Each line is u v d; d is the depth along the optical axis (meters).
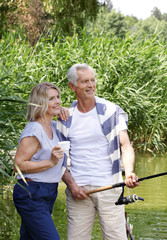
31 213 3.69
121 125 4.05
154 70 12.45
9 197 6.94
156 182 8.55
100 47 12.02
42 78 9.76
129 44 12.51
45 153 3.80
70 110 4.20
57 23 17.59
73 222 4.12
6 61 9.73
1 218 5.96
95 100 4.18
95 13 18.06
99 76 11.46
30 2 16.42
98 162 4.05
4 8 16.22
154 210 6.55
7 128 4.45
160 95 12.82
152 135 12.56
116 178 4.00
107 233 4.05
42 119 3.90
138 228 5.64
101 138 4.07
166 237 5.29
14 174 6.07
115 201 4.02
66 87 11.00
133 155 4.01
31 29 16.16
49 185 3.81
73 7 18.05
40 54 11.48
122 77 11.78
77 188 4.02
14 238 5.17
